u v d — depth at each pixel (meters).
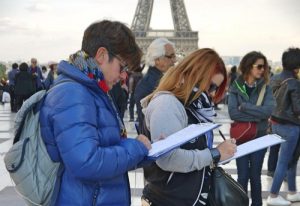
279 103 6.37
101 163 2.40
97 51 2.62
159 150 2.71
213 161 3.25
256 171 5.69
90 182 2.54
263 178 8.53
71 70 2.55
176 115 3.29
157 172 3.39
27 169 2.50
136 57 2.71
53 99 2.48
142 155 2.62
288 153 6.51
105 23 2.68
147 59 5.77
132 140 2.65
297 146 6.49
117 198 2.61
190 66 3.37
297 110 6.25
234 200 3.28
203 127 2.93
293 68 6.32
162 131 3.24
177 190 3.32
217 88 3.57
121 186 2.66
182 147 3.30
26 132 2.57
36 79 21.39
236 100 5.83
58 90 2.49
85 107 2.46
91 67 2.60
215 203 3.30
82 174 2.39
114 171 2.46
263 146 3.32
